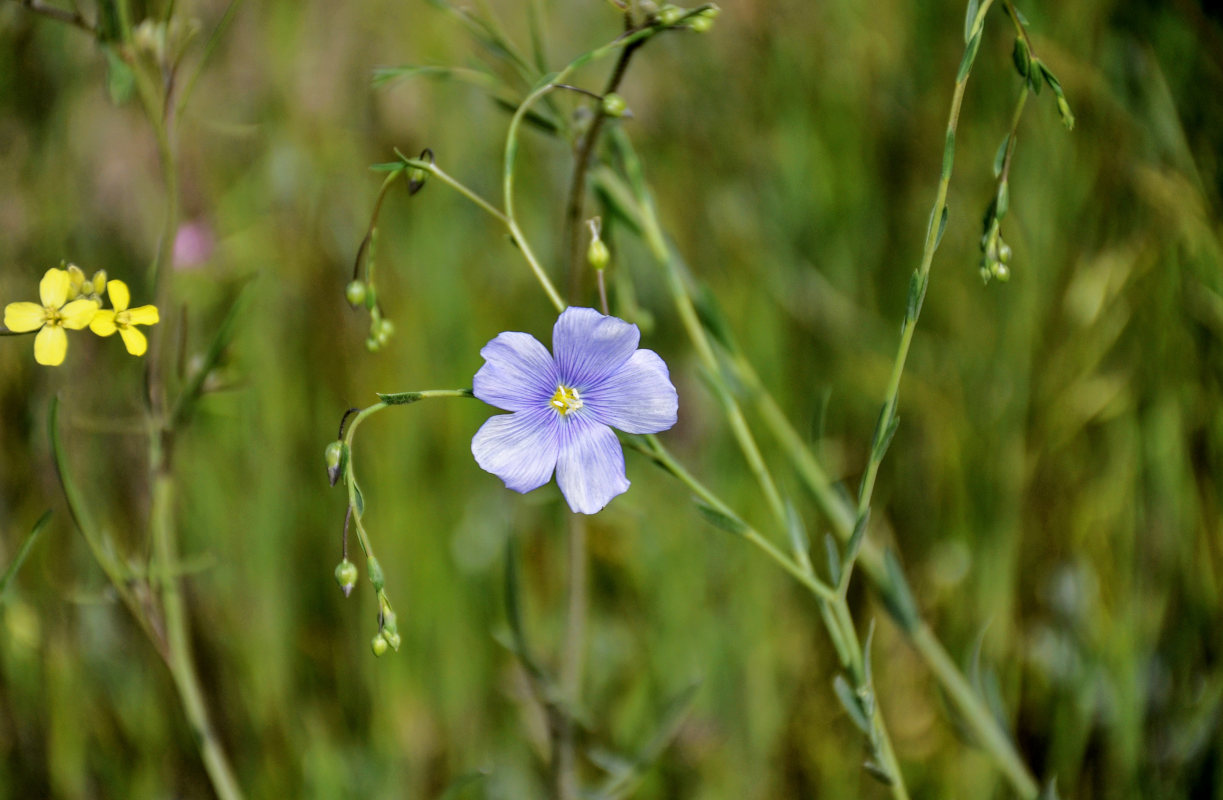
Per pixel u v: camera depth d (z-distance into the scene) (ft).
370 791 2.23
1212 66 2.25
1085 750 2.19
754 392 2.14
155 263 2.05
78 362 2.34
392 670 2.27
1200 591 2.19
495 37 2.09
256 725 2.25
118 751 2.26
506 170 1.93
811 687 2.26
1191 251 2.22
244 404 2.34
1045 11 2.30
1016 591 2.25
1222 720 2.14
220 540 2.31
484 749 2.27
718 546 2.31
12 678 2.24
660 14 1.92
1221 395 2.21
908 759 2.22
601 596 2.33
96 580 2.30
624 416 1.91
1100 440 2.25
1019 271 2.27
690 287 2.12
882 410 1.94
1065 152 2.27
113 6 2.01
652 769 2.24
